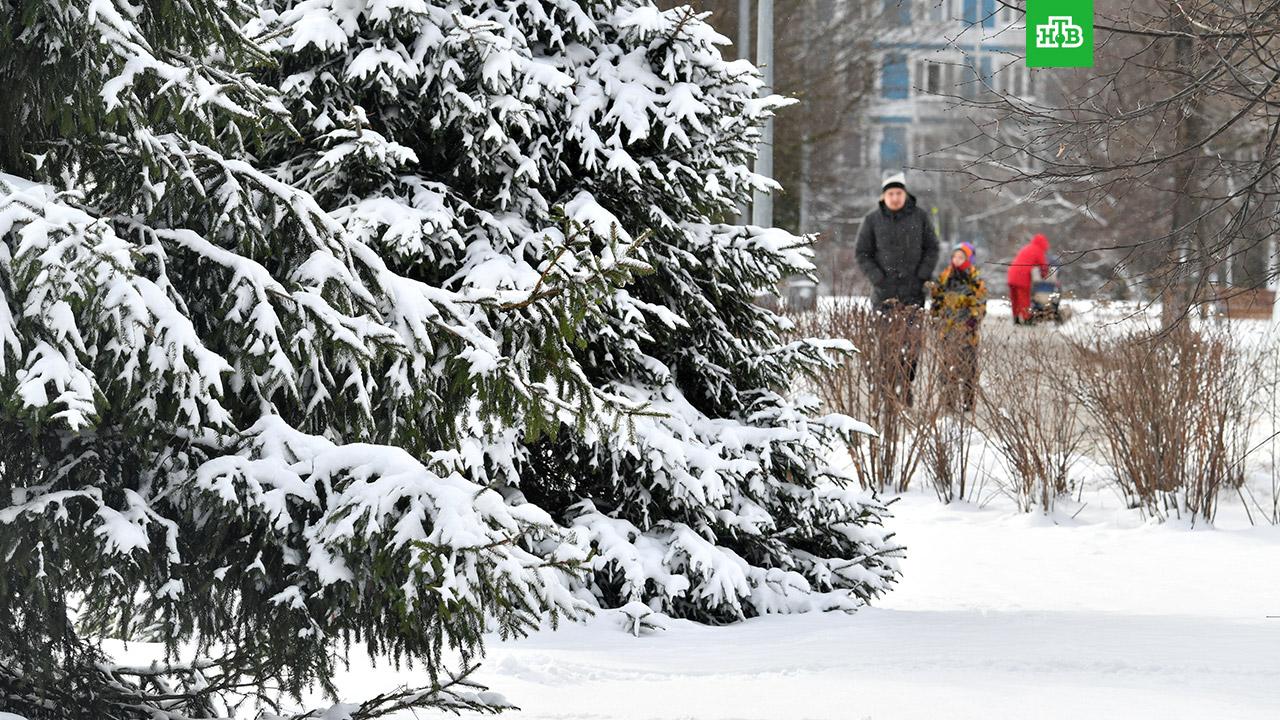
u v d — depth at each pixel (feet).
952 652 32.81
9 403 16.92
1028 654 32.32
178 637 20.65
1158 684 28.45
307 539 19.34
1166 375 60.54
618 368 41.01
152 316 18.51
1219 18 37.91
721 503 38.86
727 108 42.52
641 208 40.81
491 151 38.75
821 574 42.27
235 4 21.47
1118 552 55.01
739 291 42.60
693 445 39.68
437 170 40.45
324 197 38.24
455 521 18.38
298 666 20.62
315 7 37.32
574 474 41.06
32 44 19.57
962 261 67.87
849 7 167.43
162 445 19.62
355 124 35.45
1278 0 36.01
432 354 21.20
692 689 28.27
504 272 36.91
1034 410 64.54
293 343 20.42
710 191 40.91
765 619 39.24
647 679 29.55
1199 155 39.91
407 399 21.27
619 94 40.22
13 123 20.21
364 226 36.35
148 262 20.53
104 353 18.48
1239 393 61.62
